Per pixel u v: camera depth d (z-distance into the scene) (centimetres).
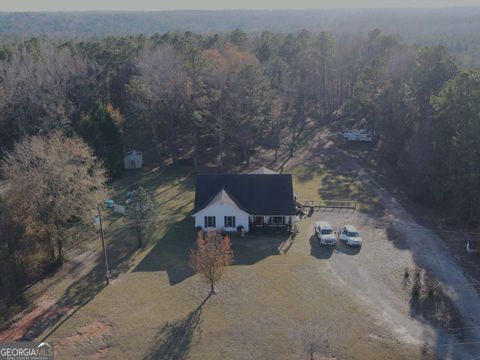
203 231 4106
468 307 2984
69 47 8006
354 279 3319
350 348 2578
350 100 8369
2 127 6334
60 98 6606
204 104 5959
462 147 4219
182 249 3819
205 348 2595
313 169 6025
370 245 3859
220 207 4056
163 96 5919
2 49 7894
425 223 4334
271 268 3462
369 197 5009
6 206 3331
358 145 7081
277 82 7581
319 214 4547
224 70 6031
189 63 5972
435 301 3050
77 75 7050
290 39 9400
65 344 2661
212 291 3147
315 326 2666
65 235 3966
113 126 5709
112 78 7662
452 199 4716
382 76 7088
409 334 2714
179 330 2752
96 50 8006
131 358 2534
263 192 4262
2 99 6134
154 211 4009
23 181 3353
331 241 3816
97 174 3772
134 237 4088
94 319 2891
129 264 3594
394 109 6069
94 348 2622
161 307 2995
